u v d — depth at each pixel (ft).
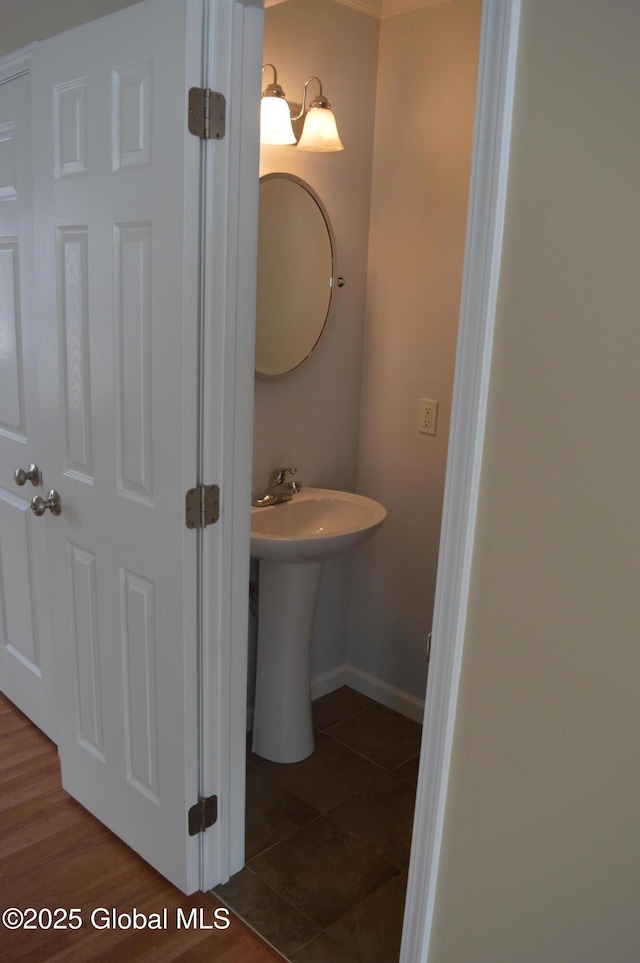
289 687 8.16
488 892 4.26
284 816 7.48
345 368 8.87
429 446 8.51
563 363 3.39
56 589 7.00
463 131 7.60
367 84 8.19
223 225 5.25
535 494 3.60
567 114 3.19
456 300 7.97
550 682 3.71
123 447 5.94
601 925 3.76
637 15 2.91
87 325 6.02
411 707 9.19
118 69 5.29
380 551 9.23
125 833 6.89
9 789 7.62
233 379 5.60
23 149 6.98
